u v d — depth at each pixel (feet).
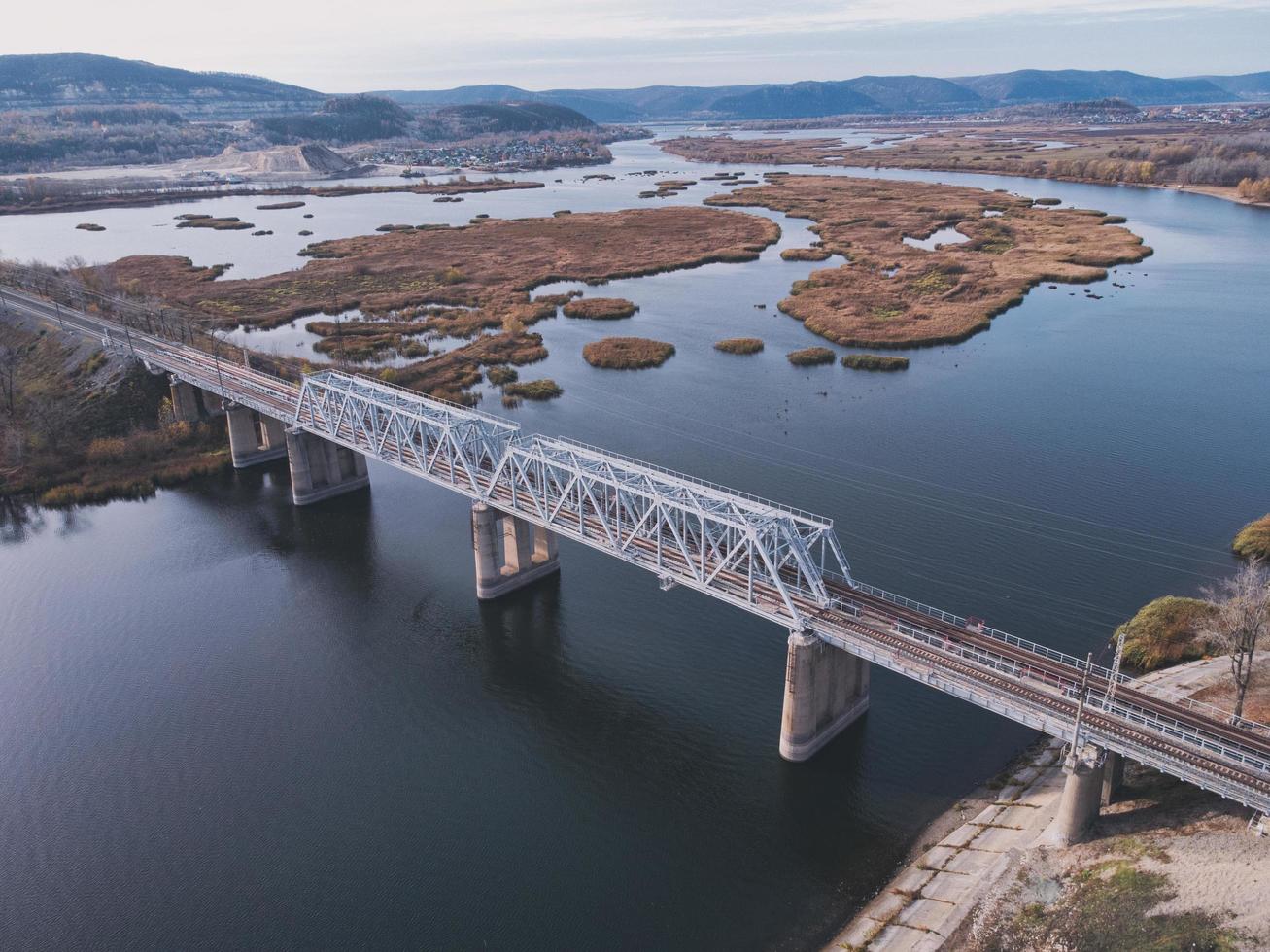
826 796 221.25
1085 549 329.72
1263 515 354.33
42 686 275.80
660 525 251.60
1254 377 512.63
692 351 594.24
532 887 199.31
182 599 324.80
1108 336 596.29
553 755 241.76
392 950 184.55
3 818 223.71
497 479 299.99
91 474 428.15
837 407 485.15
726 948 182.19
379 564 347.97
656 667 276.62
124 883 203.62
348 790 230.48
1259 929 150.00
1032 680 207.31
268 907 196.03
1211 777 172.35
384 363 568.41
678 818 217.97
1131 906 162.50
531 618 305.53
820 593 233.14
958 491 380.58
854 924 184.65
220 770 238.48
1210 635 231.50
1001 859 185.98
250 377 461.37
